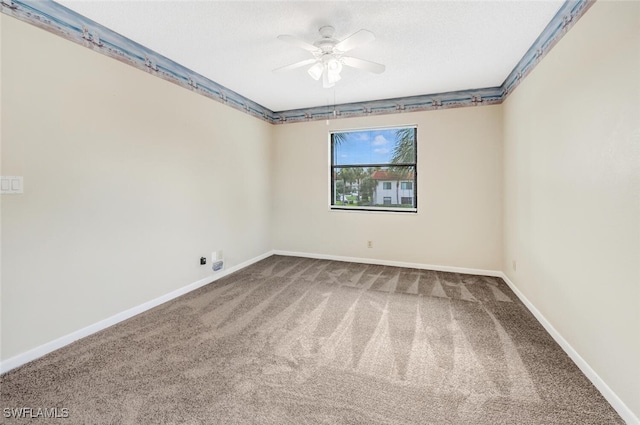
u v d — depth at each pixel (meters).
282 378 1.79
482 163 3.81
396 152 4.34
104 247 2.41
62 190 2.12
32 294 1.97
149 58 2.73
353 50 2.69
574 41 1.94
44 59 2.00
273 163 4.94
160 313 2.70
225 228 3.83
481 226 3.85
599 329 1.67
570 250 2.00
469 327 2.44
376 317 2.63
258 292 3.24
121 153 2.52
